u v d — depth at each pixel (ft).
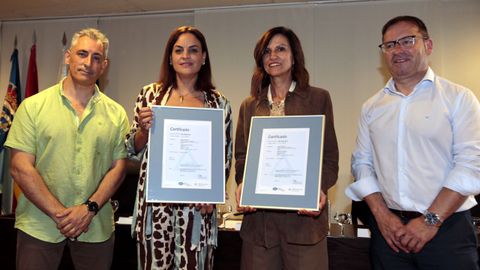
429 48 6.01
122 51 14.51
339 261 7.62
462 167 5.25
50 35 15.01
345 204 12.50
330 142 6.14
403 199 5.60
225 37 13.61
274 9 13.35
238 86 13.42
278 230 5.96
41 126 6.41
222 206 11.02
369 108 6.32
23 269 6.31
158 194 5.63
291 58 6.27
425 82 5.80
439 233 5.35
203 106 6.43
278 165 5.78
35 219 6.32
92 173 6.55
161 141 5.81
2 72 15.23
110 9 14.08
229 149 6.51
